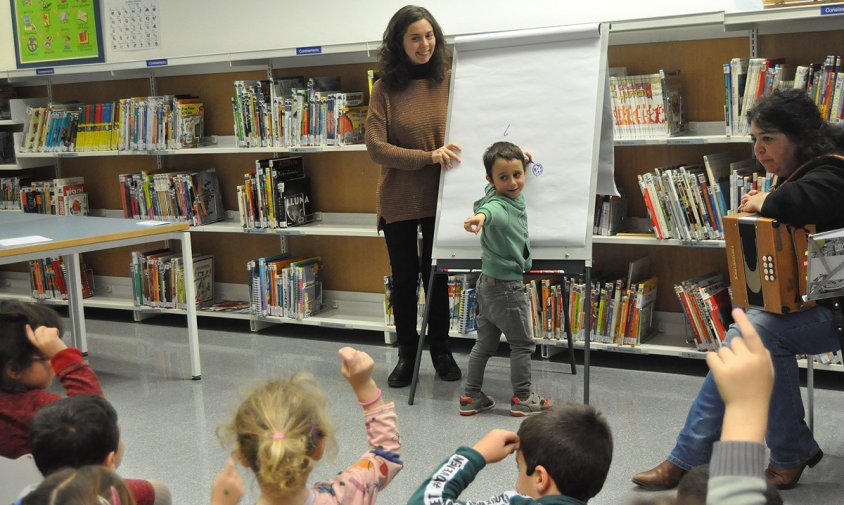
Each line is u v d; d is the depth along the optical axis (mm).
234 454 1449
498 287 3258
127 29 5512
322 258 5094
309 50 4375
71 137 5512
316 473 2867
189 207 5117
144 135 5156
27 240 3584
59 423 1615
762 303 2494
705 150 3992
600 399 3535
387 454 1646
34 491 1145
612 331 3953
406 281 3811
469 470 1581
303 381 1532
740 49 3812
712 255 4051
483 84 3488
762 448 874
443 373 3910
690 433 2570
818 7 3234
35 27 5887
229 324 5230
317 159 4977
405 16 3568
